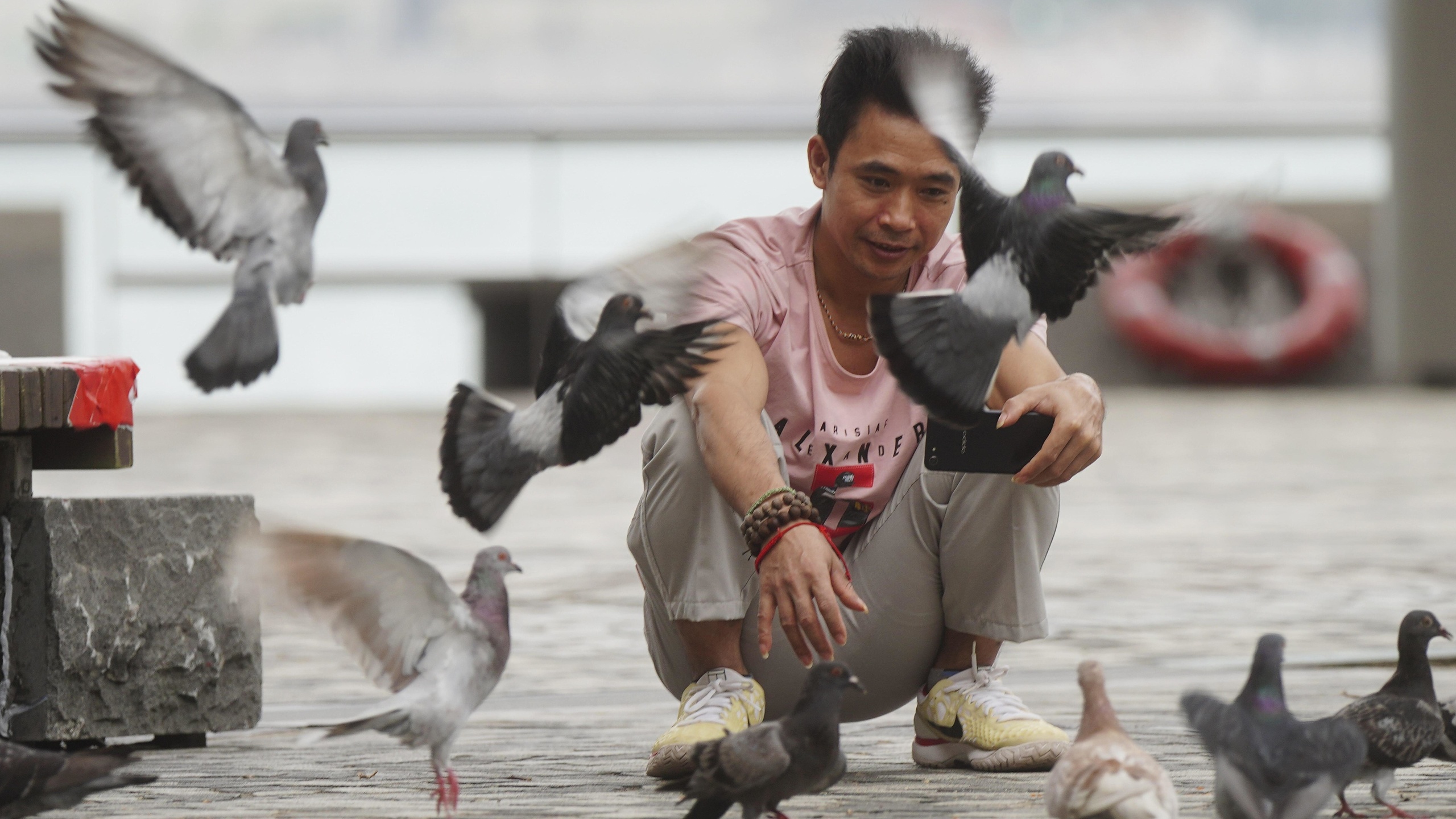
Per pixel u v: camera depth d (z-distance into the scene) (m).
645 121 40.09
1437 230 37.75
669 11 40.22
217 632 6.91
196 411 34.53
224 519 6.93
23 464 6.62
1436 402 33.50
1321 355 38.41
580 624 10.86
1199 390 38.19
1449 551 13.99
